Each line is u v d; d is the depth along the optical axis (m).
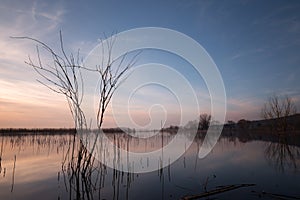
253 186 10.16
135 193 9.28
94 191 9.48
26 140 35.69
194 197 8.50
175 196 8.93
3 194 9.11
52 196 8.89
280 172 12.98
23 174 12.12
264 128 59.62
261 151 22.56
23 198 8.68
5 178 11.37
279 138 40.81
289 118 46.28
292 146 26.50
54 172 12.50
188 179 11.52
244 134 58.47
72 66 7.96
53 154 19.45
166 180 11.30
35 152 20.84
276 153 20.72
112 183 10.62
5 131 60.31
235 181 11.12
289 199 8.42
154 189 9.84
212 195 8.91
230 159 17.70
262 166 14.80
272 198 8.53
